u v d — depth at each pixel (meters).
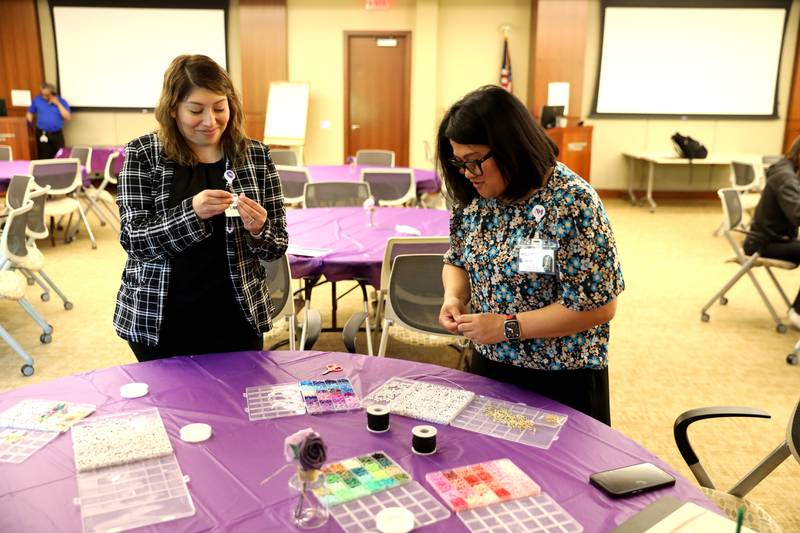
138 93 9.62
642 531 1.06
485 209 1.60
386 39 9.62
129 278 1.82
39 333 3.89
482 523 1.10
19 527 1.07
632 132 9.75
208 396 1.56
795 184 3.85
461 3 9.54
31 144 9.25
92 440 1.33
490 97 1.40
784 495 2.37
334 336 3.86
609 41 9.46
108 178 6.84
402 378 1.68
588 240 1.45
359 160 6.93
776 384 3.33
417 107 9.58
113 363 3.48
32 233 4.15
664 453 2.66
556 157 1.49
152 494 1.16
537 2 9.21
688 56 9.49
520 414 1.49
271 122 9.50
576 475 1.25
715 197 9.84
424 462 1.29
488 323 1.52
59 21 9.34
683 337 4.00
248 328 1.91
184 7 9.41
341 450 1.33
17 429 1.39
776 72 9.51
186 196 1.78
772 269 5.66
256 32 9.44
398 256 2.69
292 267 2.90
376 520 1.09
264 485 1.19
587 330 1.56
